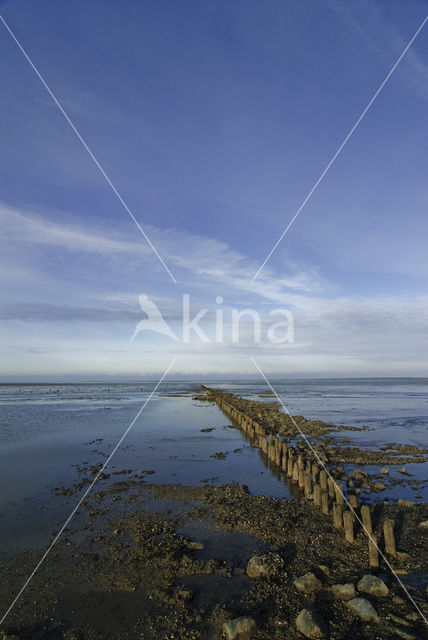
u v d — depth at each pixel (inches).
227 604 310.5
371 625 285.1
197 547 405.7
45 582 342.0
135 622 290.8
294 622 288.0
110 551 398.6
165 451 885.2
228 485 619.5
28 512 505.0
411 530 448.1
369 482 647.8
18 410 1812.3
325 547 406.6
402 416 1573.6
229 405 1640.0
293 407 1990.7
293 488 617.9
